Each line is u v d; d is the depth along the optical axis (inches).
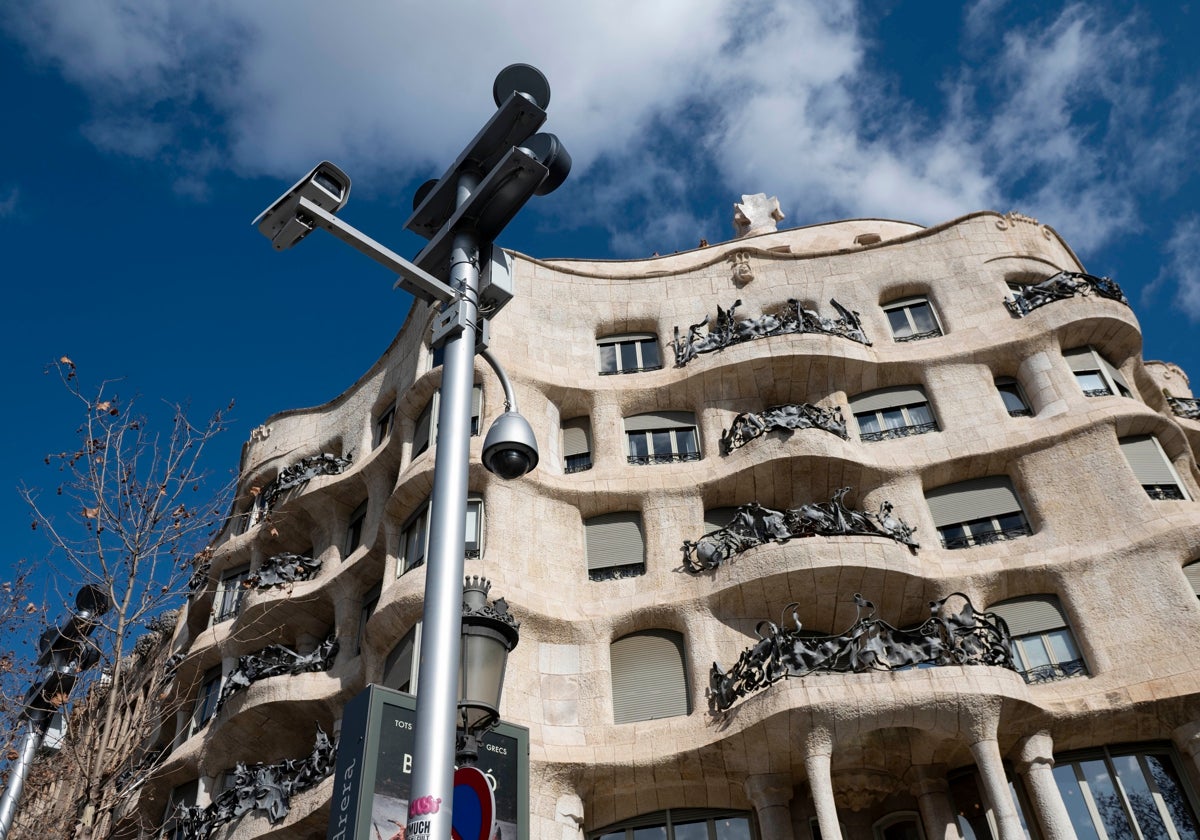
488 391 908.6
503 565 797.9
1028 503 829.2
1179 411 1040.8
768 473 861.8
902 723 666.8
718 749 703.1
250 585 1023.6
